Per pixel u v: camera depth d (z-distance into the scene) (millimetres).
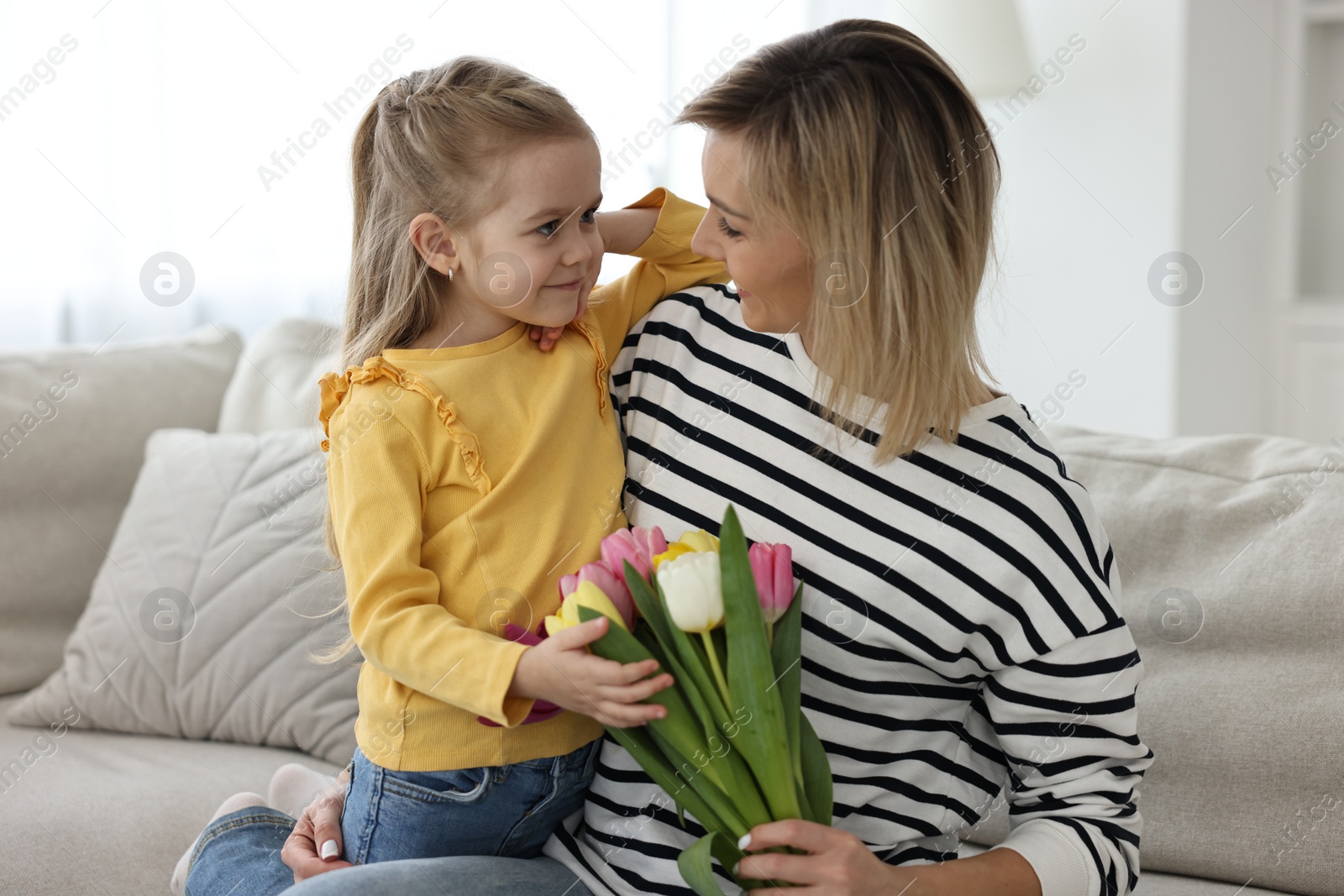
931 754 884
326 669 1372
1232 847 1005
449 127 863
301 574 1406
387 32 2707
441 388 858
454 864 826
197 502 1504
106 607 1477
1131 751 842
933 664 858
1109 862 808
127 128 2494
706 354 956
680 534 898
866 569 851
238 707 1400
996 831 1104
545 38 2924
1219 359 2699
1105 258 2697
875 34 838
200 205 2582
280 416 1705
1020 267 2875
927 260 817
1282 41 2699
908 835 871
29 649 1582
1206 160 2592
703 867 721
